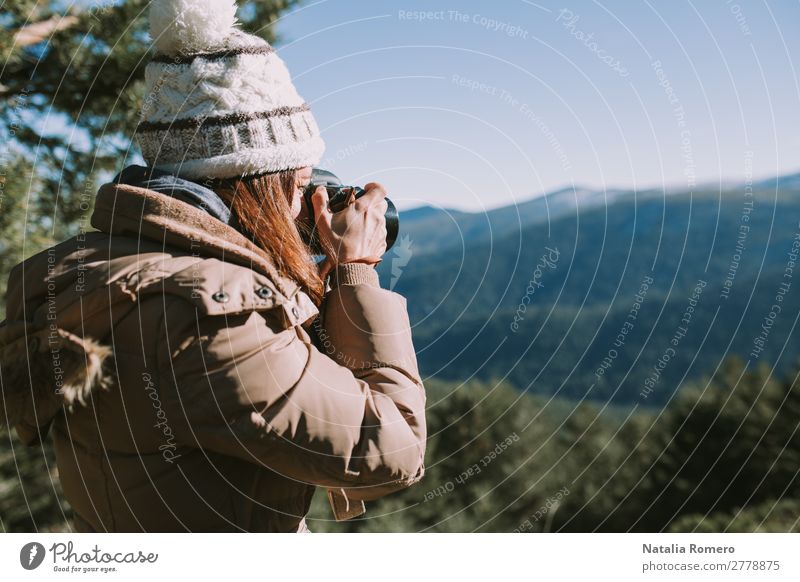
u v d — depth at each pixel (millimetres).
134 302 745
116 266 757
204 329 741
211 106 833
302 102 911
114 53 2402
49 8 2389
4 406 737
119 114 2502
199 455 797
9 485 4078
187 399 740
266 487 850
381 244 958
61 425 825
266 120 848
